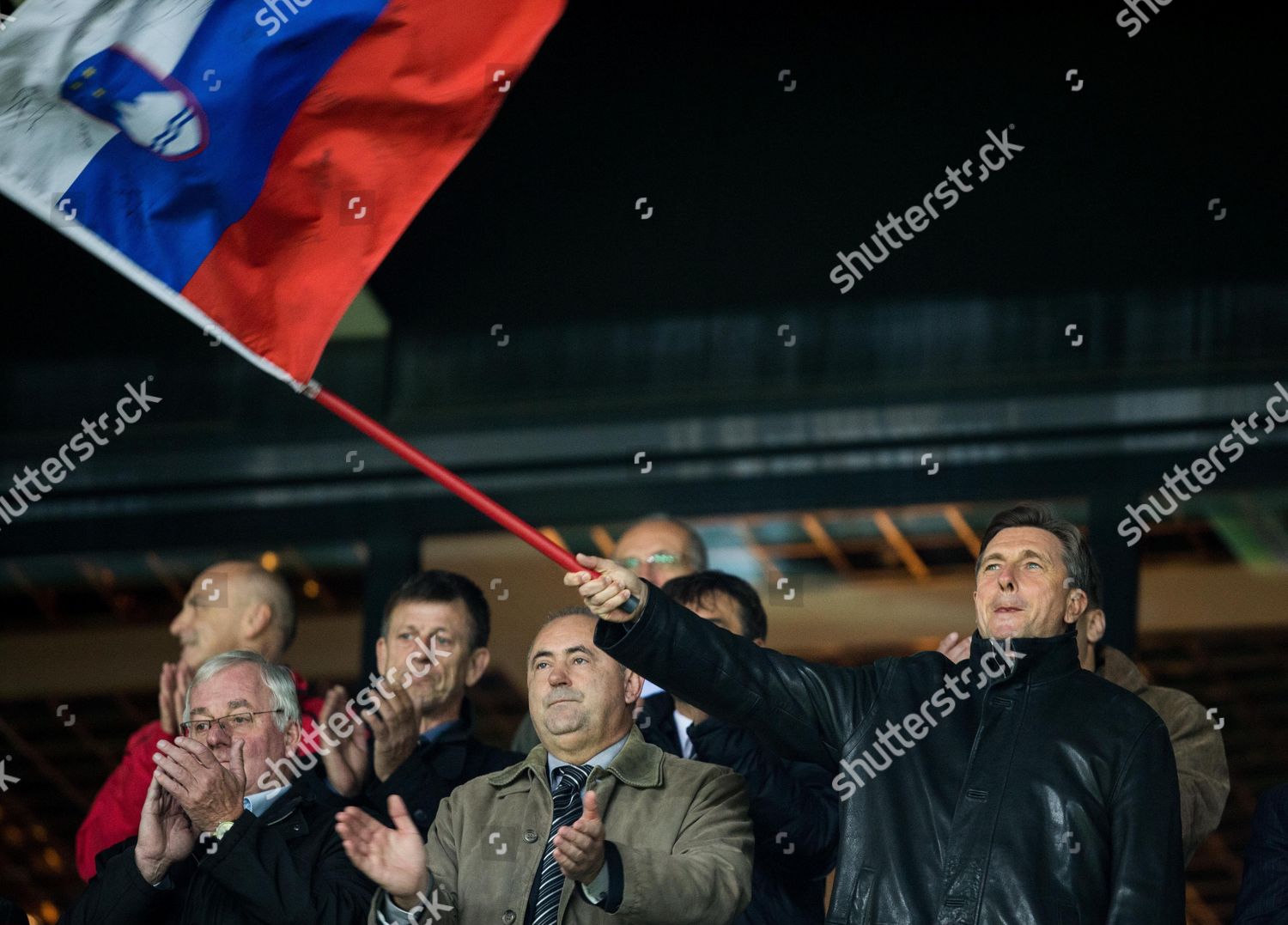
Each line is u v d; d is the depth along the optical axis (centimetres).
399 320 1166
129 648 1190
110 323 1188
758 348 1127
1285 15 1027
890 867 526
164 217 586
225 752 628
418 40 597
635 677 605
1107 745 532
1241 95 1046
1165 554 1063
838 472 1106
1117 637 1045
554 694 592
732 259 1124
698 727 639
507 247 1134
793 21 1062
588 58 1077
